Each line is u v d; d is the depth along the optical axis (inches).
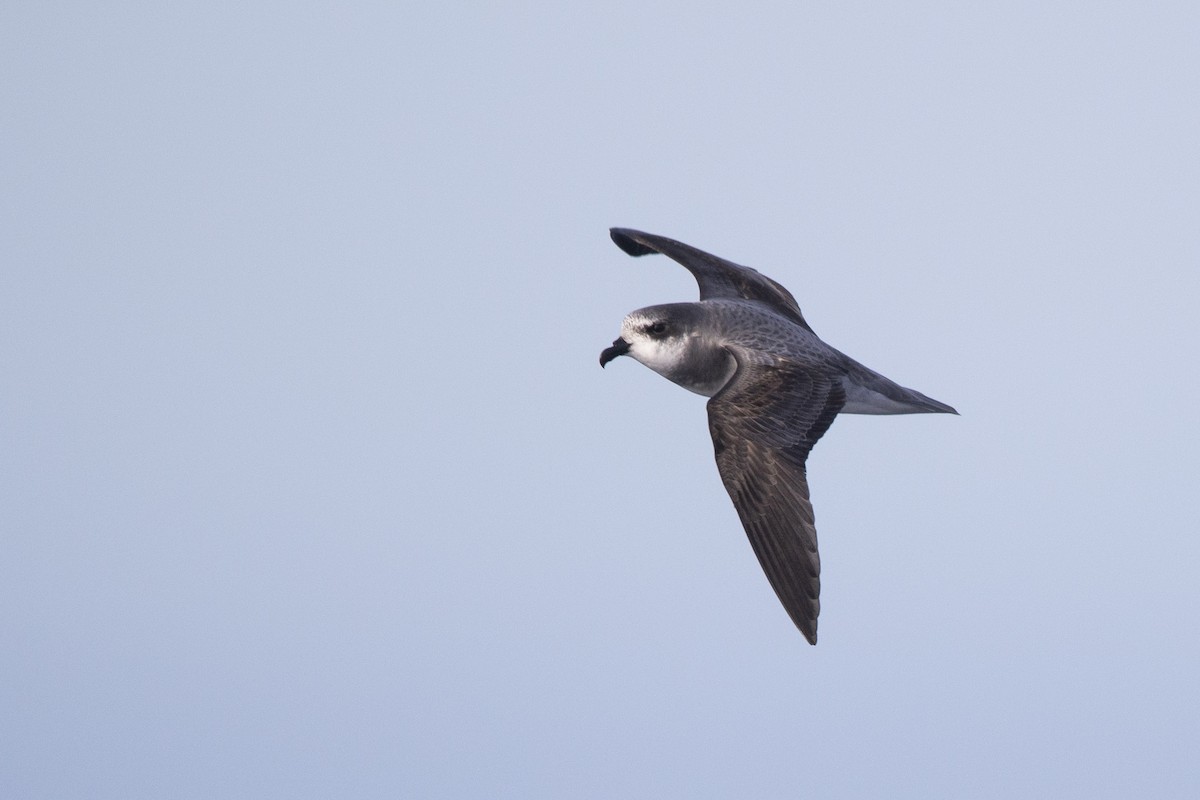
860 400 616.1
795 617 540.7
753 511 557.6
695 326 622.5
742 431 569.6
